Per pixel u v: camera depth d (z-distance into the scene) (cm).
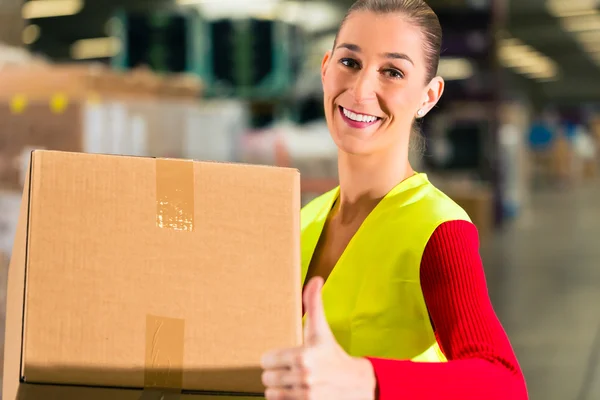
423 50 121
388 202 119
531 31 2228
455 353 101
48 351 98
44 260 100
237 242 106
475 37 789
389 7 120
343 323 114
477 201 980
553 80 3594
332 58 125
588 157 2803
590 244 1008
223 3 1025
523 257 887
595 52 2712
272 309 105
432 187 120
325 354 83
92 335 99
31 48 1662
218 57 708
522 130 1491
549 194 2050
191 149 381
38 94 322
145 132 352
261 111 748
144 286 102
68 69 328
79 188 103
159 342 101
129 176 105
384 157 123
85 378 98
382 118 121
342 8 1172
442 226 110
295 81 723
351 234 124
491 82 812
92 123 318
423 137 134
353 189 126
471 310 103
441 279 107
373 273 113
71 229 101
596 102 4159
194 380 101
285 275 106
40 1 1382
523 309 621
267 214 108
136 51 701
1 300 298
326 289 117
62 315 99
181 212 105
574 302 648
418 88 121
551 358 488
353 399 85
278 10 1048
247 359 103
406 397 88
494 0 786
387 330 112
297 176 110
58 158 103
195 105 387
